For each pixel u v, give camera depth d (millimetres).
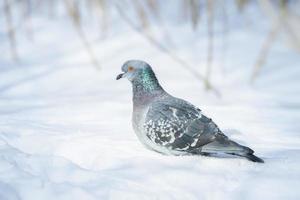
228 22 19312
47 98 12336
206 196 6508
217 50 16969
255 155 7863
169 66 15656
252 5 21125
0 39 17250
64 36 17797
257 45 17516
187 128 7492
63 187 6406
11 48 16578
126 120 9828
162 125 7562
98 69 15367
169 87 13836
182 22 19078
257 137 8969
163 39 17547
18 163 7082
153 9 19000
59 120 9672
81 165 7465
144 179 6867
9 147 7598
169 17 19453
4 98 12266
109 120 9805
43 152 7809
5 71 15039
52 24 18562
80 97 12477
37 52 16625
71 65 15711
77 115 10180
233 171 7172
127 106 11047
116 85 13984
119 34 17812
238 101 12648
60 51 16750
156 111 7664
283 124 10000
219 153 7762
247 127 9562
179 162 7410
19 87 13797
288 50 17234
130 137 8625
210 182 6828
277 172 7137
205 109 10922
